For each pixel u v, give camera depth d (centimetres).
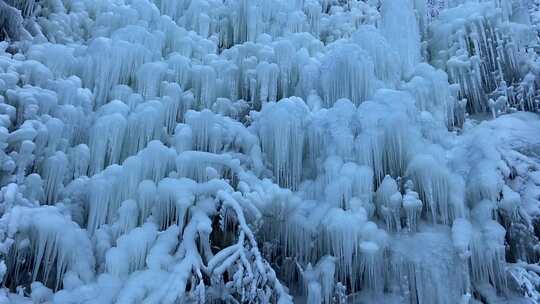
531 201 546
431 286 487
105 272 442
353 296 504
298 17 852
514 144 605
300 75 711
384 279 508
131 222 476
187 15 840
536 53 788
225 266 457
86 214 504
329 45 810
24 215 429
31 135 477
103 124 535
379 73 698
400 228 529
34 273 430
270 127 585
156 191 490
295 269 539
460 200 528
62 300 400
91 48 634
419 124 600
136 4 768
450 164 594
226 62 705
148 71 629
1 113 493
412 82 671
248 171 559
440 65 804
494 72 770
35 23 680
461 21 815
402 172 568
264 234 545
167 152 521
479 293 500
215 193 506
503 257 502
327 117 588
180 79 671
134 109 597
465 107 739
